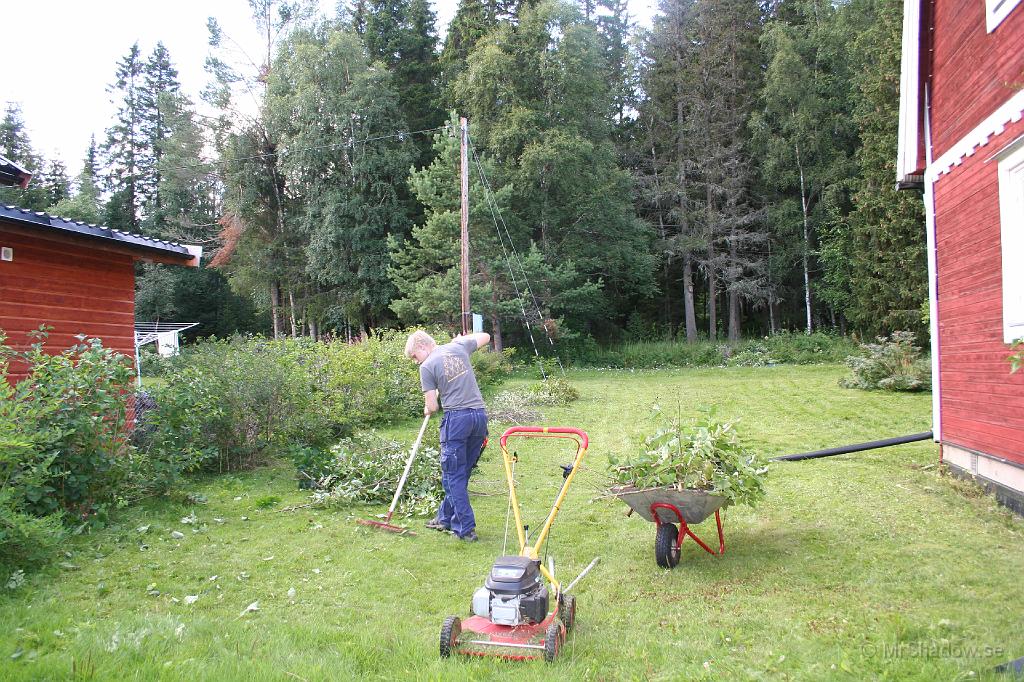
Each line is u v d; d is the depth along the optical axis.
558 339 28.67
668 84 34.97
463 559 5.47
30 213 7.85
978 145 7.15
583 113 30.55
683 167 34.06
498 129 29.02
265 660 3.52
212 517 6.62
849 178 28.80
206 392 8.10
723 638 3.85
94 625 3.95
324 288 36.16
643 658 3.61
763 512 6.52
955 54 7.73
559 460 9.55
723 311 39.53
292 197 36.41
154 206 49.50
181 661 3.47
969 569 4.80
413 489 7.40
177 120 37.72
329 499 7.11
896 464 8.53
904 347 15.99
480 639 3.69
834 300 28.92
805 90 31.00
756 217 32.69
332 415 10.32
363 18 39.78
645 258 31.86
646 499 5.08
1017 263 6.39
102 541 5.69
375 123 32.59
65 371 6.01
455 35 35.44
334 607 4.42
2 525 4.87
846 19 30.36
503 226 27.67
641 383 20.55
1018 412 6.32
